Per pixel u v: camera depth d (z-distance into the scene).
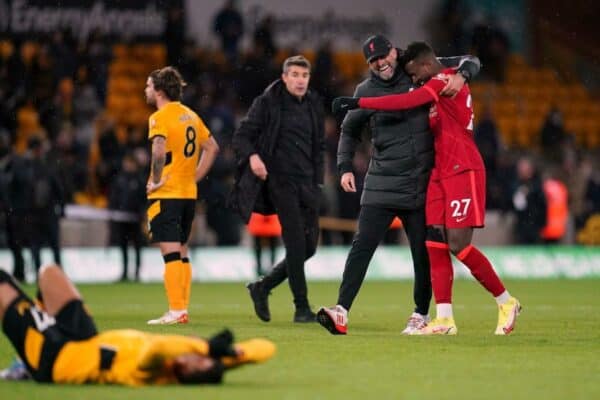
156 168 39.41
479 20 109.44
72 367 22.62
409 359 28.69
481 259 34.53
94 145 93.25
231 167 81.25
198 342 22.23
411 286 70.81
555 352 30.44
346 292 35.19
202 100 93.00
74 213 81.06
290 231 40.56
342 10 107.25
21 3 99.25
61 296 23.03
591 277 84.94
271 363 27.70
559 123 100.75
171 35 95.19
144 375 22.41
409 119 35.16
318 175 41.12
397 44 107.88
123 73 101.38
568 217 92.12
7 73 92.12
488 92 108.81
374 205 35.50
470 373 26.03
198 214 79.94
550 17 112.31
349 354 29.78
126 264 75.94
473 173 33.94
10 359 29.17
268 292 41.41
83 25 101.00
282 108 40.59
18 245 71.44
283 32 106.19
